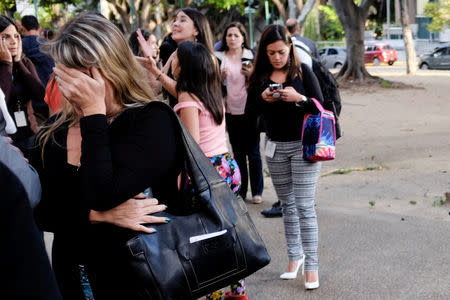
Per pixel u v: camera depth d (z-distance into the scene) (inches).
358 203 253.9
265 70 163.8
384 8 2135.8
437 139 402.0
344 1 862.5
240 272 85.6
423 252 190.7
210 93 139.9
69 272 86.1
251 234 87.8
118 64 81.1
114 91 82.7
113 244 80.0
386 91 783.7
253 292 164.7
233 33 248.7
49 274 55.3
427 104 632.4
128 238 79.5
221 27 1708.9
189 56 138.4
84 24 79.7
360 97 733.3
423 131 447.2
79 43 77.9
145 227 79.7
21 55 201.2
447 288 162.7
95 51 78.3
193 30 204.4
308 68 161.5
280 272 179.2
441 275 171.8
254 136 253.8
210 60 140.9
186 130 85.9
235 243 84.9
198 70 139.2
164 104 82.7
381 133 448.8
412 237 205.3
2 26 186.7
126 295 79.7
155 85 177.9
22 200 55.8
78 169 81.1
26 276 53.5
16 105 191.5
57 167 84.3
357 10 874.1
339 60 1419.8
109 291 81.3
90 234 81.6
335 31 1927.9
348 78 882.1
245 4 1701.5
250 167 259.0
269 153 165.6
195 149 85.8
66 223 83.1
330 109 161.8
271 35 157.4
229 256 84.3
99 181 76.0
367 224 221.8
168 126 82.8
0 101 138.3
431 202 250.1
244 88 248.5
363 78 873.5
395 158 346.3
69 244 84.4
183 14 203.8
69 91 76.9
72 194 83.4
